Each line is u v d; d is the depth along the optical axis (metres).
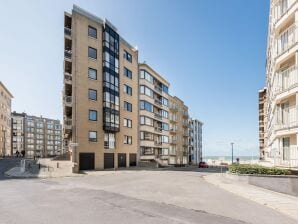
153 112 54.28
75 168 29.58
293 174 17.69
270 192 15.48
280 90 20.89
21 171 27.66
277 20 21.05
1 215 9.09
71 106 35.06
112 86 40.59
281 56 20.31
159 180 21.28
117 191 14.90
